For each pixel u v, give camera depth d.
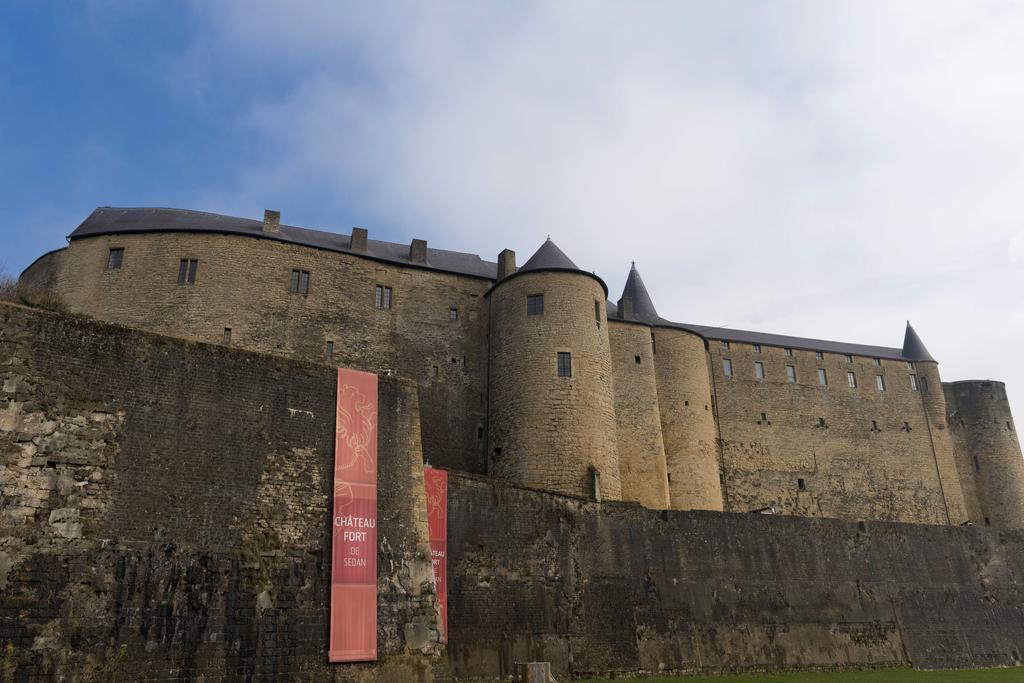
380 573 19.94
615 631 26.72
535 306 34.50
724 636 29.53
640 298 46.72
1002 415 56.38
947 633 36.28
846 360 54.12
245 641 17.33
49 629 15.27
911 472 52.62
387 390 22.30
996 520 53.62
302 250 36.75
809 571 33.31
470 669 22.59
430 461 35.56
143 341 18.53
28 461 16.19
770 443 49.31
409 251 41.44
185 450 18.20
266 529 18.62
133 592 16.39
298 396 20.45
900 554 36.88
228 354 19.69
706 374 44.34
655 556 29.03
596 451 32.31
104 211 38.19
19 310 17.16
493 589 24.06
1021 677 30.45
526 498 26.12
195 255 34.91
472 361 38.44
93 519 16.50
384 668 18.95
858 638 33.38
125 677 15.73
